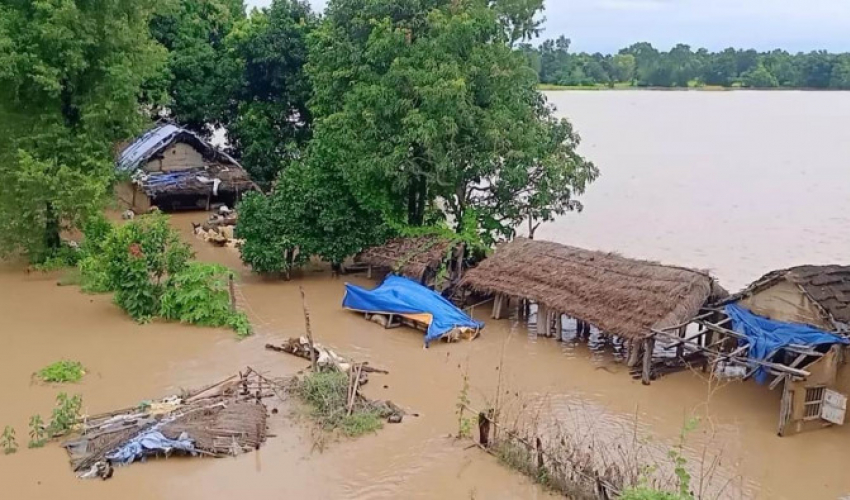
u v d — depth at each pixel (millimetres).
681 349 23109
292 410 19812
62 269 31672
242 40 44188
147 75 32562
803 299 20391
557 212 31891
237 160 47000
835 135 91312
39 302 27797
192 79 45719
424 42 29188
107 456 17125
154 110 48188
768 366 19281
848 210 48625
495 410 18953
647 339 21688
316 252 30578
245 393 20125
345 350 24109
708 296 22547
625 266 24422
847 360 19594
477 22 29078
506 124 29156
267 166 44281
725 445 18609
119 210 41906
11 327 25328
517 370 22922
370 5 30000
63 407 18484
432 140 28500
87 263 29047
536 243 27578
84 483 16375
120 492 16078
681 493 14617
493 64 29234
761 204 50562
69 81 30578
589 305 23547
